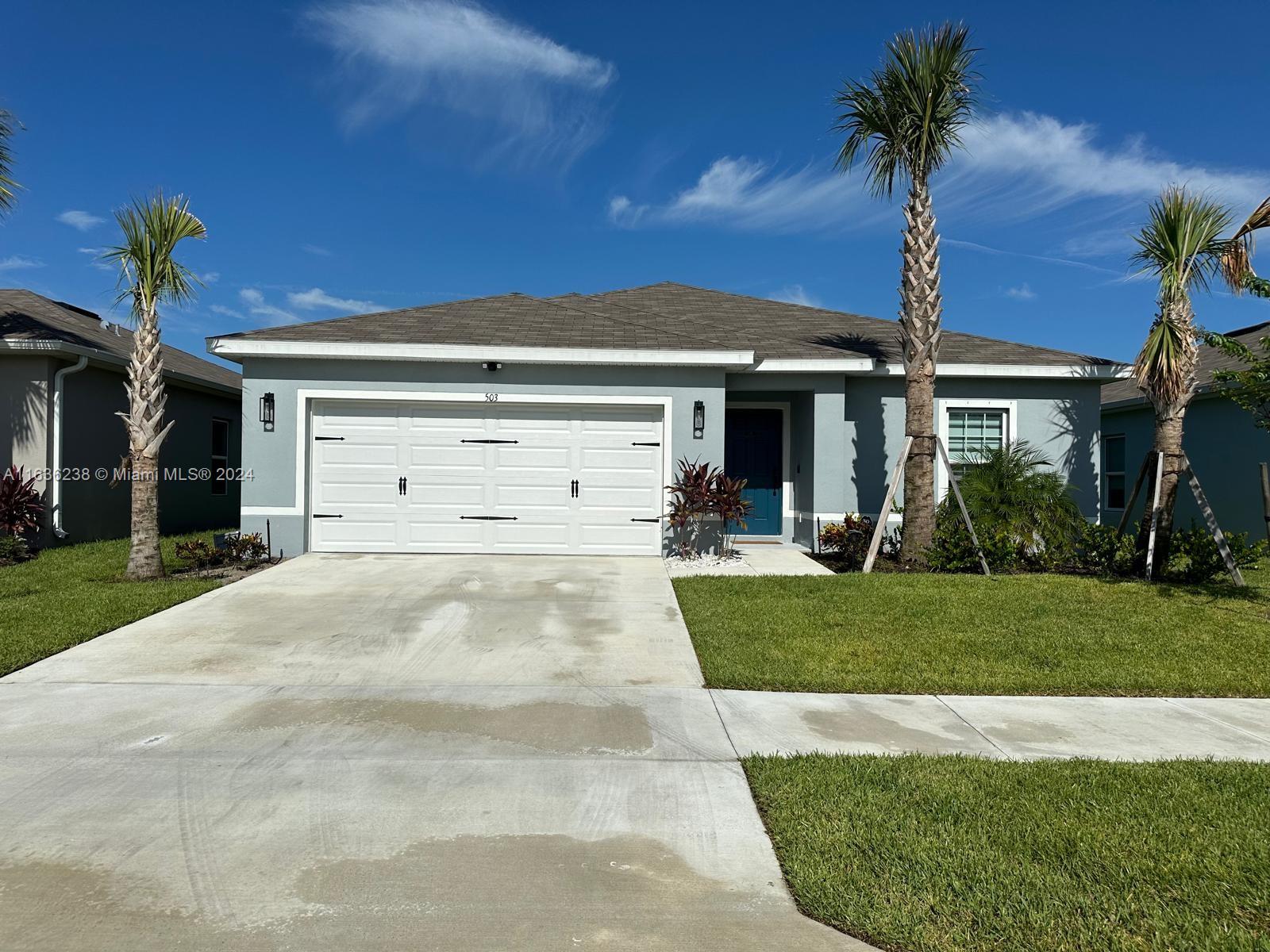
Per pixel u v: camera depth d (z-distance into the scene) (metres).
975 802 3.66
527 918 2.79
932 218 10.00
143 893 2.91
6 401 11.91
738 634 6.78
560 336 11.40
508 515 11.09
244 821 3.49
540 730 4.68
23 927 2.70
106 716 4.81
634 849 3.29
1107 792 3.79
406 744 4.43
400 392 10.88
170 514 15.04
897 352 12.64
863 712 5.05
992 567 9.88
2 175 10.98
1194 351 9.36
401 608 7.74
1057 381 12.41
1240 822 3.47
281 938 2.66
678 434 11.08
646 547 11.16
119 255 9.14
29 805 3.62
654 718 4.91
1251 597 8.14
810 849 3.23
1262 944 2.60
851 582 8.89
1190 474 9.25
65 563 10.34
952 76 9.59
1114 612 7.52
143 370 9.27
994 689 5.51
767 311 15.48
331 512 10.94
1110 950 2.60
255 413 10.73
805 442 12.55
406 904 2.87
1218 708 5.19
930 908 2.82
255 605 7.86
